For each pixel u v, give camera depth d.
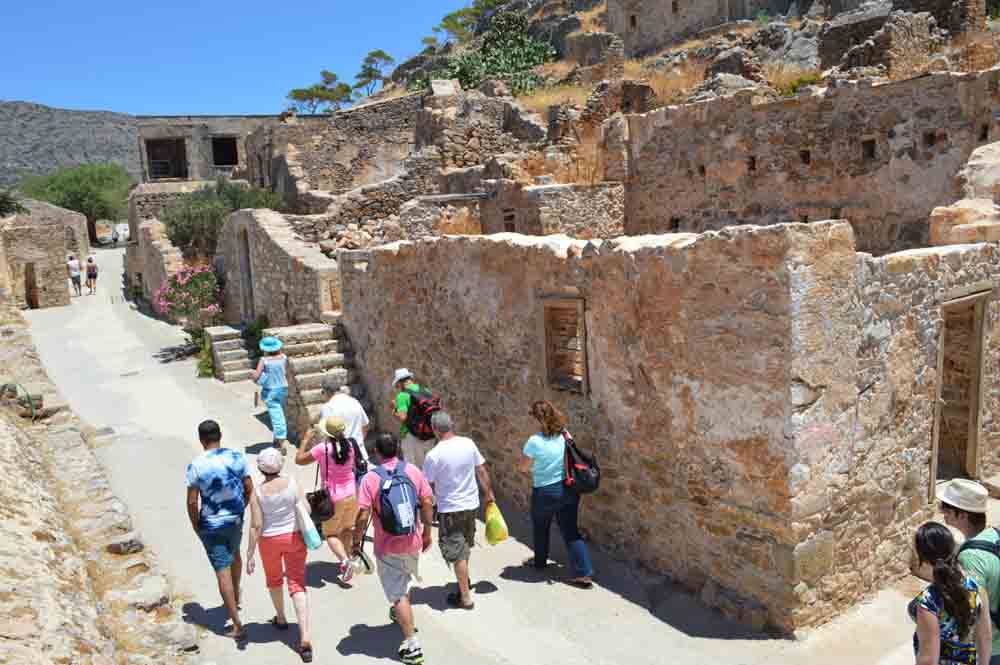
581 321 7.07
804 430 5.46
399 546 5.34
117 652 4.67
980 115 10.29
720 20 30.06
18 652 3.85
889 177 11.47
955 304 6.91
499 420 8.45
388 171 29.59
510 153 18.58
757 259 5.44
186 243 23.05
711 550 6.14
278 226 16.05
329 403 7.67
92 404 12.78
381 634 5.79
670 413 6.34
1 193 36.53
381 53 66.44
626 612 6.15
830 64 20.36
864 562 6.18
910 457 6.60
